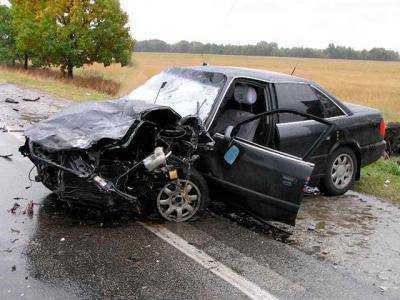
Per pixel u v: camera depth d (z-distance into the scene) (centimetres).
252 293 421
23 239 490
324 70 8169
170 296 406
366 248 545
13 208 561
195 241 518
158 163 518
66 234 510
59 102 1507
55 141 521
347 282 459
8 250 463
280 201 564
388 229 610
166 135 542
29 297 387
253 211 581
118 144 504
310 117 573
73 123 550
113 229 532
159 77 720
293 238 558
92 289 407
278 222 605
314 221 621
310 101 691
